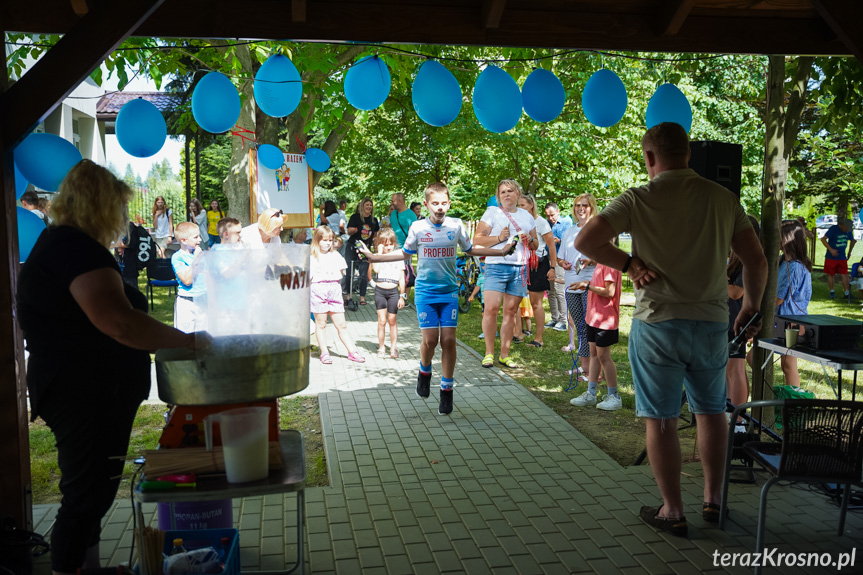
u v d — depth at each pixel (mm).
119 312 2479
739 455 4445
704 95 15453
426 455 5035
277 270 2508
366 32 4238
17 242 3627
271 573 3244
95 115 18719
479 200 17234
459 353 8922
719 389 3732
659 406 3646
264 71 4840
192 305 6789
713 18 4609
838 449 3100
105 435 2680
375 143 18125
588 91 5059
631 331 3746
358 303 13742
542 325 9242
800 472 3152
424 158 17516
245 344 2447
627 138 15195
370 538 3709
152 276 12695
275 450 2566
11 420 3514
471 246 5965
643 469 4730
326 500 4223
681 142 3629
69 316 2604
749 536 3723
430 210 5781
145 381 2818
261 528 3830
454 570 3371
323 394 6809
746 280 3793
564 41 4492
